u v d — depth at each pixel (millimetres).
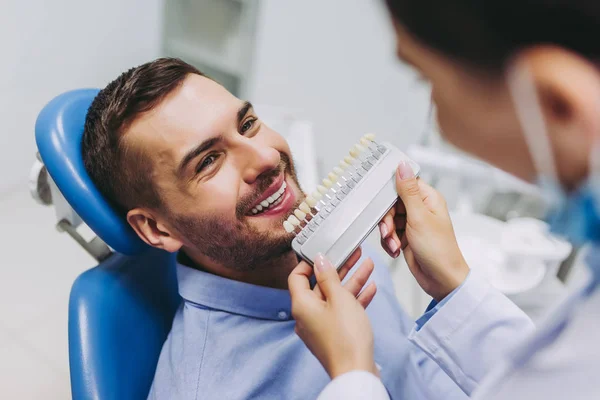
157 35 2359
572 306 494
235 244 904
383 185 779
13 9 1870
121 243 898
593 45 352
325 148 1985
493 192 1550
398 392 946
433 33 386
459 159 1334
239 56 2139
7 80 1959
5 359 1576
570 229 439
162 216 904
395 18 403
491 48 373
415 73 451
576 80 366
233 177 874
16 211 2092
